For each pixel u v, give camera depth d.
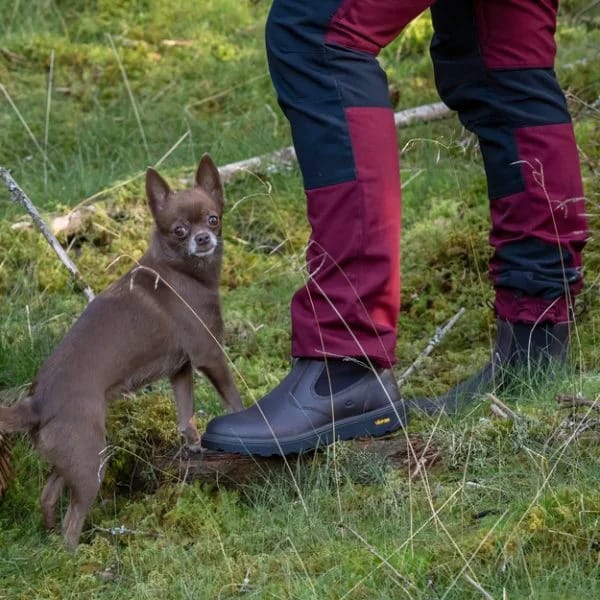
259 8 14.20
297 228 9.86
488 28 6.49
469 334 7.90
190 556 5.77
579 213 6.64
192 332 6.78
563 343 6.79
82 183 10.34
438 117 11.02
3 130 11.50
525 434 6.04
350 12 5.82
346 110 5.86
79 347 6.36
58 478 6.31
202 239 6.77
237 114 12.06
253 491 6.39
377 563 5.20
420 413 6.62
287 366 7.90
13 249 9.27
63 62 12.90
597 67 11.09
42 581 5.77
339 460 6.21
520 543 5.11
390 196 5.95
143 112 12.00
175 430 6.90
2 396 7.47
